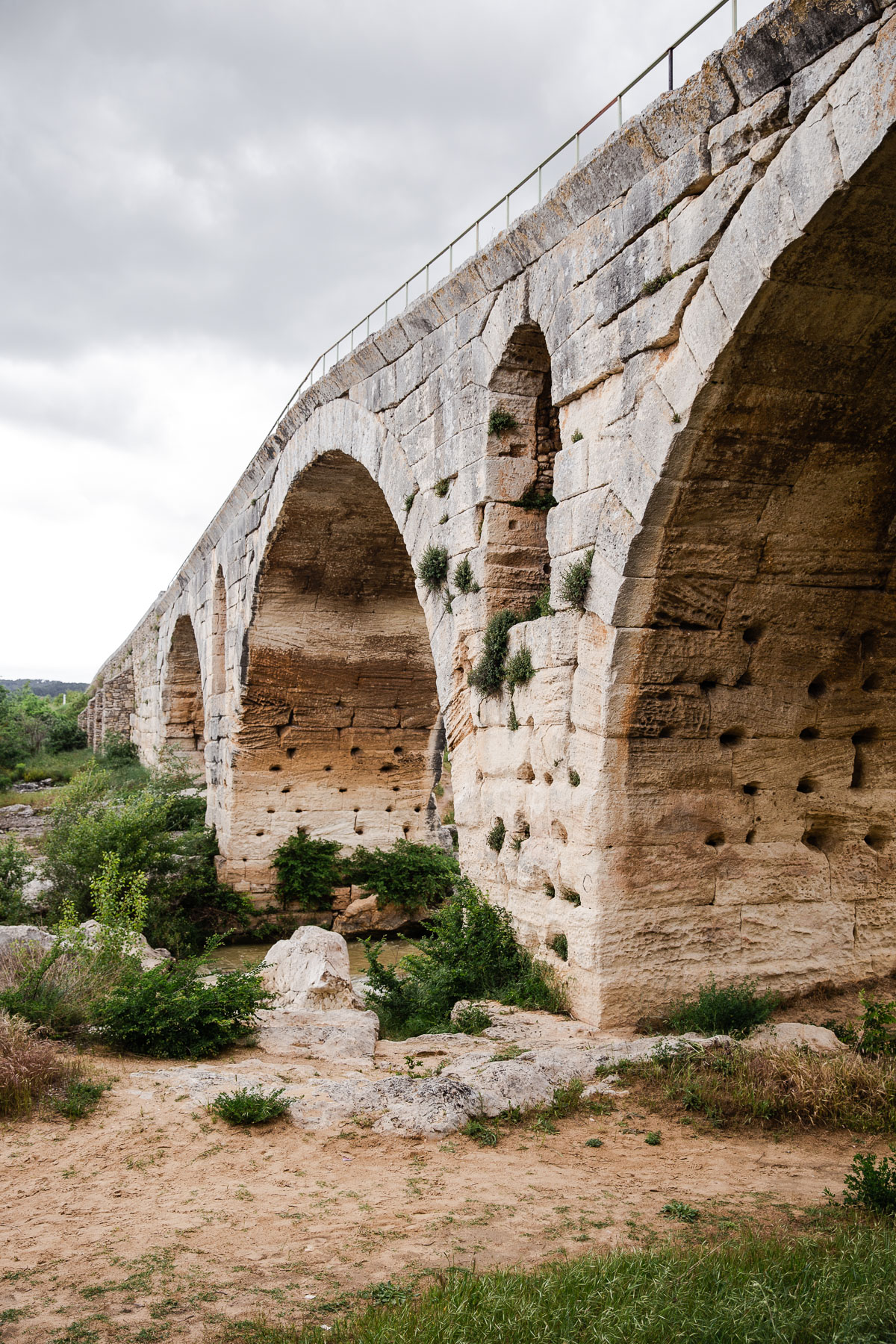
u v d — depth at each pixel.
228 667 23.25
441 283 12.53
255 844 22.20
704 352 8.26
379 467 14.97
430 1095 7.55
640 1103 7.86
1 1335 4.26
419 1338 4.04
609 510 9.47
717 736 9.98
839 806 10.61
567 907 10.16
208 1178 6.21
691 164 8.34
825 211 7.14
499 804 11.64
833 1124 7.48
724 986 9.91
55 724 56.31
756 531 9.31
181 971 9.94
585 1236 5.43
